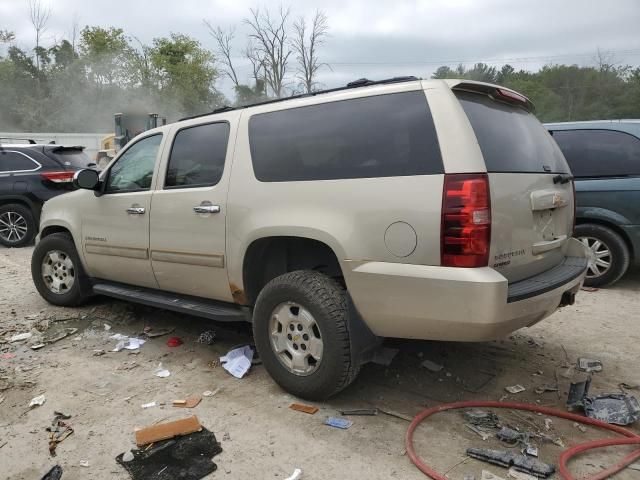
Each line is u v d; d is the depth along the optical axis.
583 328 4.84
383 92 3.18
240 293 3.83
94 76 49.69
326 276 3.40
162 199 4.23
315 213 3.26
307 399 3.47
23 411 3.43
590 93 62.31
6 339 4.71
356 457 2.86
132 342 4.57
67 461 2.87
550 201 3.42
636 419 3.15
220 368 4.05
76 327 5.02
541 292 3.04
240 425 3.20
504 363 4.07
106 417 3.33
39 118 47.34
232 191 3.74
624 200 5.85
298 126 3.50
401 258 2.93
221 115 4.03
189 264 4.08
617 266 6.02
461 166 2.79
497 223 2.86
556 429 3.13
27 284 6.71
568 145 6.22
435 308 2.85
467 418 3.24
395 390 3.64
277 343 3.53
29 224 9.77
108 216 4.74
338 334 3.20
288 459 2.85
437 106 2.95
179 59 50.94
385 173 3.03
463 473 2.71
